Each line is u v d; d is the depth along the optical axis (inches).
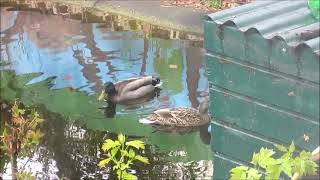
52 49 433.4
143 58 415.2
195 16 470.0
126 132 333.4
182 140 325.7
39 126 333.1
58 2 520.1
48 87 381.4
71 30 466.0
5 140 210.7
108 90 364.5
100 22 478.6
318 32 132.0
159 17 473.1
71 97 370.0
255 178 122.0
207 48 148.2
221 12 149.3
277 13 147.9
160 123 340.5
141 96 367.9
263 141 144.4
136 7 492.7
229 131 151.6
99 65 407.5
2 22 487.8
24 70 404.8
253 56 138.4
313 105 130.2
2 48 438.6
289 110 135.9
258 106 142.5
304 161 123.3
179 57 414.3
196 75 388.8
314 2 144.1
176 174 284.8
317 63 126.0
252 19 142.3
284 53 131.5
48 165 291.6
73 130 331.9
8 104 360.8
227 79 146.6
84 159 299.9
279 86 135.8
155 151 312.8
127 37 449.1
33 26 476.1
